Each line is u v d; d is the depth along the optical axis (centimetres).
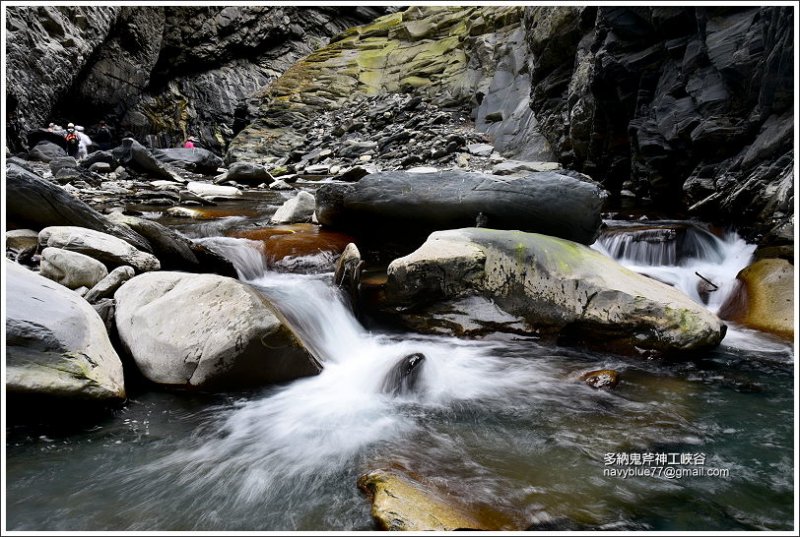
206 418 294
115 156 1188
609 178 945
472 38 2005
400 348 412
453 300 443
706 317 388
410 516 206
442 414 306
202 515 217
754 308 463
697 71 703
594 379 345
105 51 1838
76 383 274
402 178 553
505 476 244
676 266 589
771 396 329
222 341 318
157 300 346
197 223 663
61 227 432
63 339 286
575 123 997
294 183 1305
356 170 1234
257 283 470
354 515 217
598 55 854
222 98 2370
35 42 1398
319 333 404
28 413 273
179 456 259
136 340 334
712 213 668
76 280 381
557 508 221
